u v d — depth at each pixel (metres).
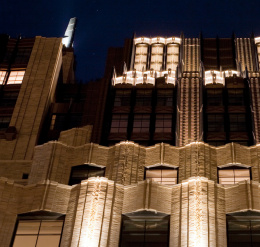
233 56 74.50
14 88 64.75
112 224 38.25
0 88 64.94
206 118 57.81
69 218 39.03
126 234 38.12
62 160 46.59
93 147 46.97
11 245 38.62
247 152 45.03
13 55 69.62
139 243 37.59
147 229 38.19
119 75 68.81
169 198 39.44
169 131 56.53
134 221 38.72
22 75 67.25
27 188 41.41
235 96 59.97
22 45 70.88
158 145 46.06
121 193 40.03
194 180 38.81
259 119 56.59
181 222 37.31
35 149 47.88
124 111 59.09
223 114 57.97
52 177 45.25
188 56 76.25
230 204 38.28
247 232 37.03
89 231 37.06
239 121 57.25
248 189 38.25
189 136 54.88
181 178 43.97
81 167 46.19
